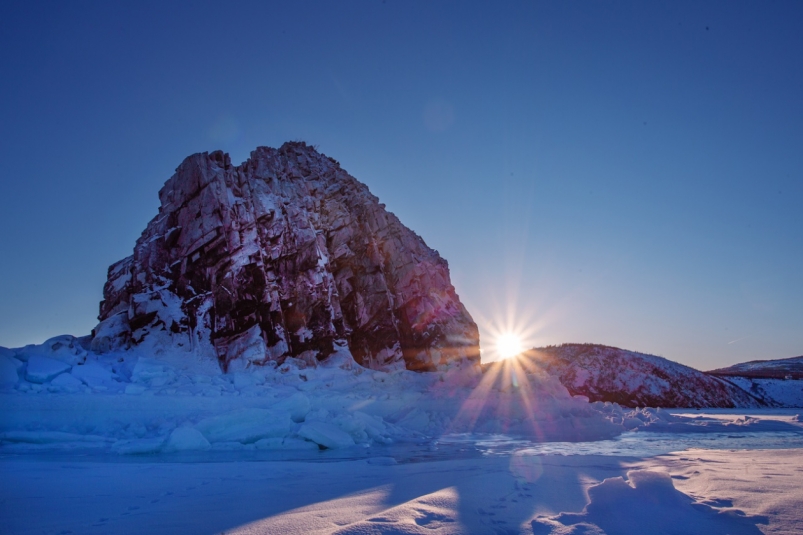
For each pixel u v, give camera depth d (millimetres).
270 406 14211
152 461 8609
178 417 12688
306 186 27906
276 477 6688
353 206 29766
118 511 4766
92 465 7926
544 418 16000
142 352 18375
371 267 27375
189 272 20391
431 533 3688
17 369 13578
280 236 23703
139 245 22188
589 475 6211
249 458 9117
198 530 4016
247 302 20516
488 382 19625
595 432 14172
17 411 11789
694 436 13266
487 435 13828
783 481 5543
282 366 19797
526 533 3707
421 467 7492
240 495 5469
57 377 13719
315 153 32406
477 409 16391
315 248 24594
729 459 7969
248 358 19156
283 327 21609
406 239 30406
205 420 11102
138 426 12055
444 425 15055
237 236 21156
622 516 4027
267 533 3842
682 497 4422
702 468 6695
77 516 4574
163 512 4672
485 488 5328
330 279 24984
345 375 20438
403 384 19703
